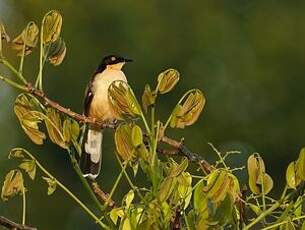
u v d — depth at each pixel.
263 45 22.22
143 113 5.75
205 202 5.39
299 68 22.08
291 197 5.45
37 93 5.68
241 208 5.56
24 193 5.63
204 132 20.97
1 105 20.44
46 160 20.02
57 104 5.70
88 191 5.60
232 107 21.55
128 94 5.63
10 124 20.34
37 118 5.67
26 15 21.81
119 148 5.54
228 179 5.39
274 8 22.58
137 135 5.52
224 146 20.95
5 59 5.70
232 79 21.86
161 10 22.12
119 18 21.84
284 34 22.33
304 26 22.42
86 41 21.55
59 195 19.56
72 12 21.78
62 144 5.63
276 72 21.98
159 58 21.73
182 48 21.94
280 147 21.19
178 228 5.45
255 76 21.88
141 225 5.44
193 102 5.64
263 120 21.44
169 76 5.62
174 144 5.70
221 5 22.53
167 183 5.41
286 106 21.64
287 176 5.46
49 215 19.44
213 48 22.11
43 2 21.81
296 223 5.68
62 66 20.91
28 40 5.78
